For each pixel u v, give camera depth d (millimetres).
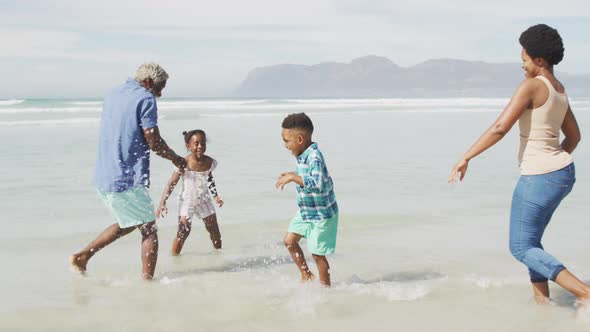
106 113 4309
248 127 20031
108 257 4980
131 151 4227
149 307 3732
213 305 3787
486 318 3543
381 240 5590
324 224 4105
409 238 5668
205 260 5004
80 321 3457
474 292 4066
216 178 9148
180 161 4551
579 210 6898
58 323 3418
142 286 4211
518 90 3436
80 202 7160
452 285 4238
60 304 3764
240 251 5312
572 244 5383
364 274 4559
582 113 30047
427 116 28562
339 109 36438
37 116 24984
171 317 3541
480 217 6562
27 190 7926
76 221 6172
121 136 4199
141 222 4316
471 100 62500
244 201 7406
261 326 3393
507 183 8875
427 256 5055
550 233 5805
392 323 3457
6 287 4102
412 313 3637
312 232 4145
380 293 4055
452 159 11750
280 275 4559
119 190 4211
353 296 3990
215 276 4516
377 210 6859
